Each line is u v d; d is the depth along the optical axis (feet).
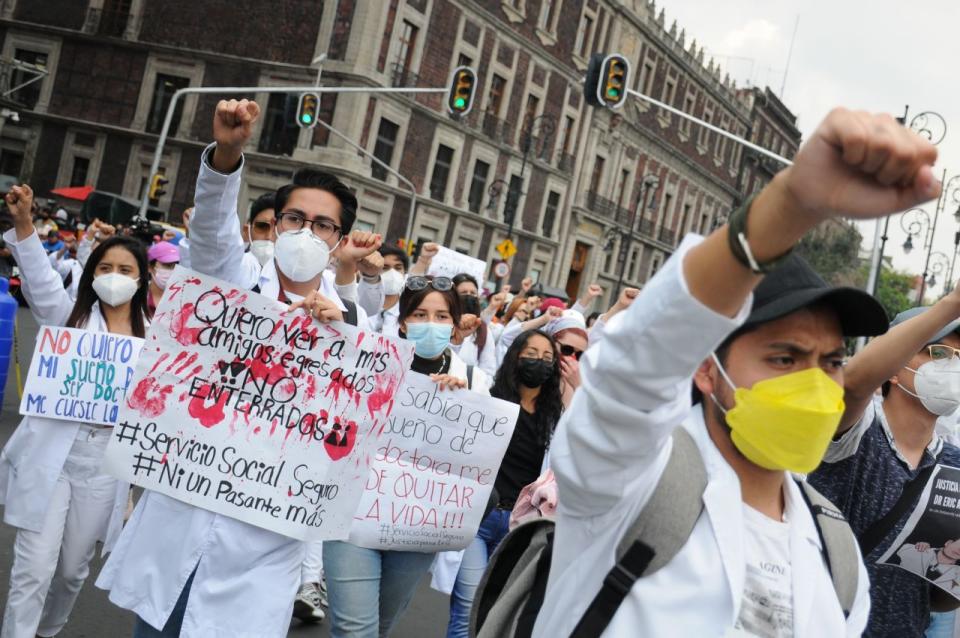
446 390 15.53
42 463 14.53
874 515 10.68
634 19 169.58
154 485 11.69
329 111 119.03
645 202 173.88
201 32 126.31
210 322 11.92
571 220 165.58
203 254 11.83
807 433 6.03
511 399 16.65
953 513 10.63
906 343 8.50
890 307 270.67
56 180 133.08
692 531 6.31
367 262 19.40
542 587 7.70
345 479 12.36
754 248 4.78
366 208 123.65
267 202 19.31
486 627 7.73
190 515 11.65
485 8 135.95
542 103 152.35
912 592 11.03
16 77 135.44
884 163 4.12
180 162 126.82
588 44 160.97
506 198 146.20
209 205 11.28
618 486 5.91
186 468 11.71
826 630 6.52
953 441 16.99
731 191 223.71
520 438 16.63
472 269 40.96
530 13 145.69
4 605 16.88
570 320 19.07
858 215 4.31
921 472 10.77
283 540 11.94
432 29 127.95
